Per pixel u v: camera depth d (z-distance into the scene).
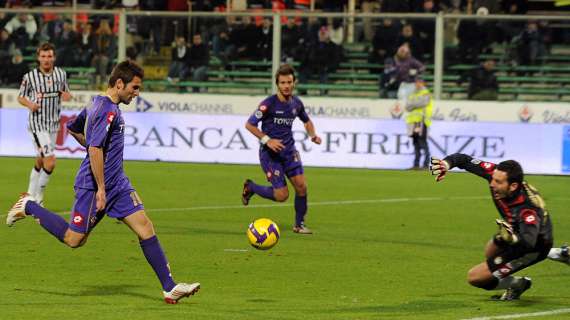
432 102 61.28
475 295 23.62
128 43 66.00
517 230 21.47
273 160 34.19
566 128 57.03
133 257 28.62
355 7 80.25
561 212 41.38
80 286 24.03
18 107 65.38
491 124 57.75
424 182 52.03
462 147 58.06
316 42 65.56
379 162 58.88
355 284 25.02
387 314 21.08
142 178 51.41
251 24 65.38
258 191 35.00
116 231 33.84
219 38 65.50
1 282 24.34
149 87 66.19
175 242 31.80
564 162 57.00
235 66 65.75
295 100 34.22
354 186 49.72
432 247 31.61
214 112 63.66
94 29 66.06
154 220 37.03
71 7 79.56
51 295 22.75
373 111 62.19
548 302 22.80
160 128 61.06
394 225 36.72
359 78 65.62
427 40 64.25
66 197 43.50
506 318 20.72
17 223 35.38
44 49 39.34
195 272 26.39
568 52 63.69
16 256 28.39
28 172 53.12
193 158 60.56
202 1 77.31
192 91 65.94
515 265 21.88
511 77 64.25
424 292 23.98
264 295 23.28
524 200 21.28
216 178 52.03
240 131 60.19
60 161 60.12
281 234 34.00
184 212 39.41
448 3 73.81
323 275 26.30
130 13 65.62
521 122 59.66
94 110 21.31
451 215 39.84
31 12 65.94
